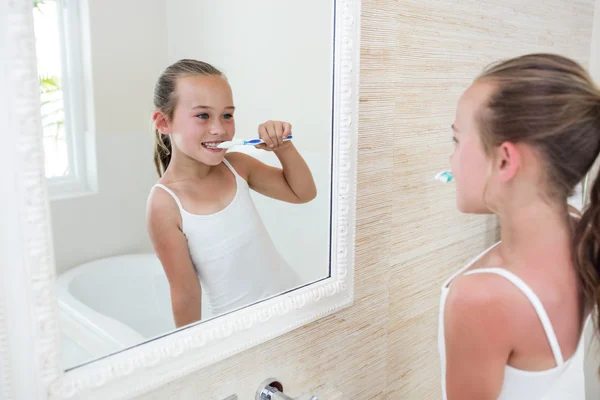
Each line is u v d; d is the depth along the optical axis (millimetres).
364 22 869
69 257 588
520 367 680
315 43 795
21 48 520
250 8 710
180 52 655
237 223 747
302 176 821
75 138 578
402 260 1062
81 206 591
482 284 666
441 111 1075
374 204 966
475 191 698
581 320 680
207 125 693
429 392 1226
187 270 702
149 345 663
